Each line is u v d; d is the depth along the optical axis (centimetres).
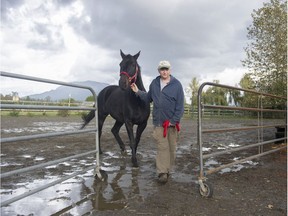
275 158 634
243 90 500
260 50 880
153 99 420
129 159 602
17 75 281
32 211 316
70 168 517
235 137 1052
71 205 336
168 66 409
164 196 370
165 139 417
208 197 363
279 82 844
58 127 1314
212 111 2755
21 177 452
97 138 441
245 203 347
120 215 310
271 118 2331
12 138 274
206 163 574
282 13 839
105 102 633
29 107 293
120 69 489
